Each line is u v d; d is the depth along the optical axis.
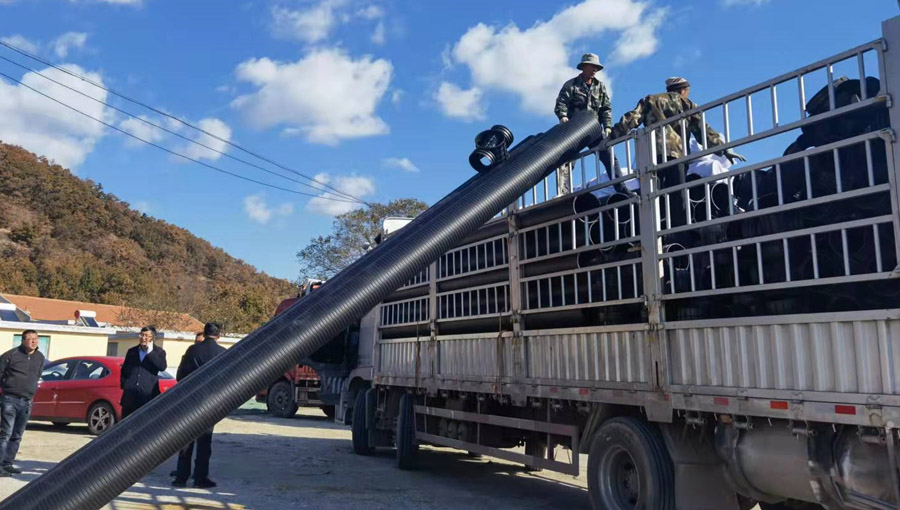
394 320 10.32
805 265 4.44
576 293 6.40
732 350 4.84
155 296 51.50
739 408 4.71
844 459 4.16
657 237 5.51
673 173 5.59
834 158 4.24
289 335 4.07
